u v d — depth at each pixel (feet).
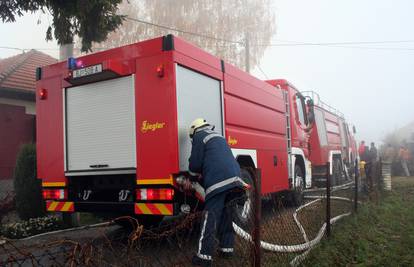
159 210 17.54
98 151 19.63
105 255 10.22
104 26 26.53
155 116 17.87
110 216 23.81
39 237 22.74
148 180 17.81
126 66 18.76
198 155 16.69
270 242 17.48
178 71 18.06
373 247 20.97
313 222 20.81
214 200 15.90
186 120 18.29
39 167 21.80
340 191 27.94
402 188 52.60
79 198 20.89
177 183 17.49
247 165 24.06
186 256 12.25
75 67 19.93
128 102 18.78
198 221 13.60
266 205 29.78
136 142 18.28
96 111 19.81
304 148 35.32
